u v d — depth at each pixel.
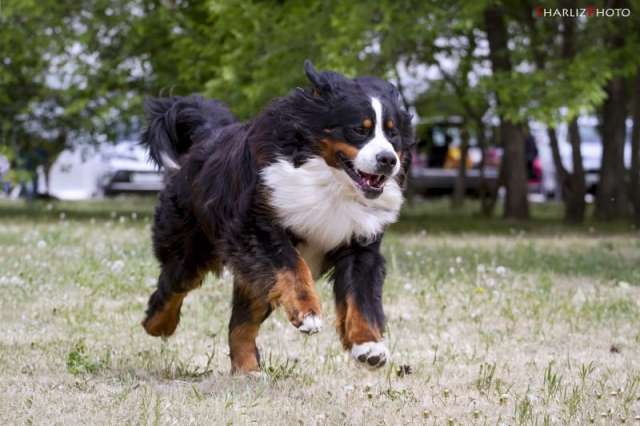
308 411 5.12
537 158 28.56
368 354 5.07
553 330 7.62
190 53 17.11
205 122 6.38
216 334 7.13
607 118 19.16
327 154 5.25
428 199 28.25
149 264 9.91
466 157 23.77
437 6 14.31
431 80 20.78
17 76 17.81
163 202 6.21
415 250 12.55
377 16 14.38
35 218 16.97
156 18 17.30
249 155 5.39
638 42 16.86
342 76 5.36
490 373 5.98
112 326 7.36
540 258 11.91
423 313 8.16
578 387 5.74
